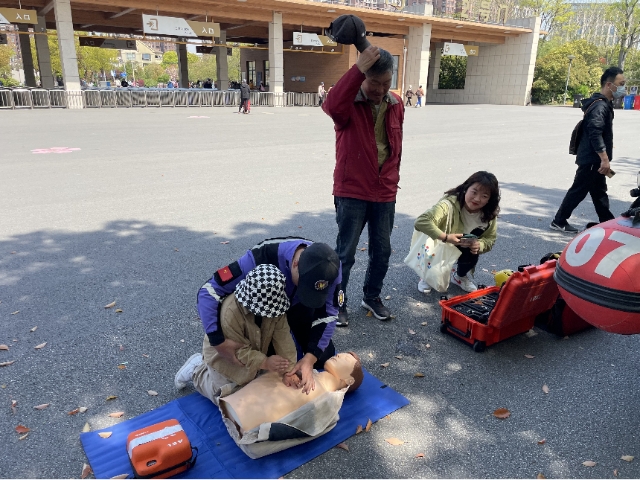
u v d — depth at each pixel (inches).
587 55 1801.2
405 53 1322.6
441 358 128.7
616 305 91.4
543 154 476.4
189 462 88.5
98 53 2281.0
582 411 108.3
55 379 115.0
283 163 388.8
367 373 120.5
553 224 238.5
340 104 119.5
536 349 134.2
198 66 3575.3
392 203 138.4
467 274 170.2
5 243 200.5
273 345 99.5
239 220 238.8
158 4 954.1
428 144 532.4
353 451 95.3
